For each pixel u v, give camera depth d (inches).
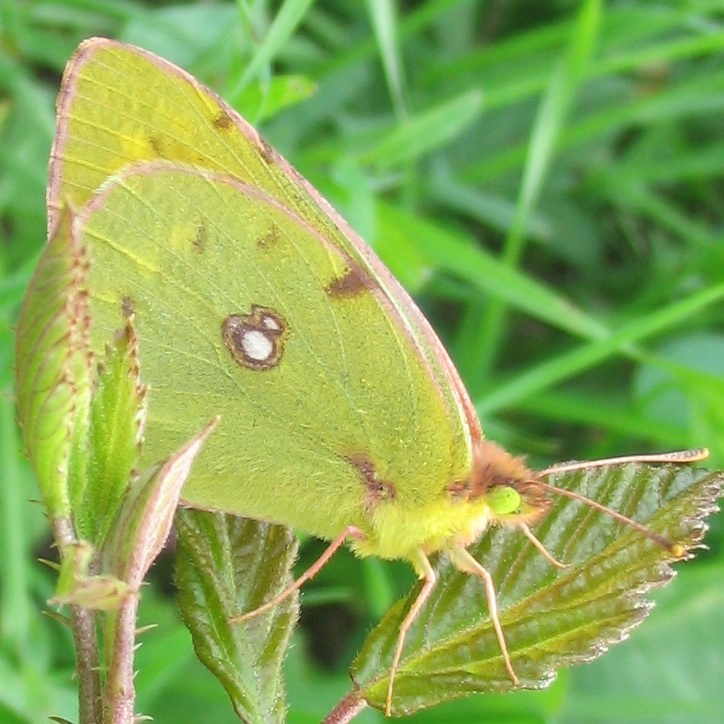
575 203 8.0
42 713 5.5
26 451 3.9
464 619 4.5
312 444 4.9
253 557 4.5
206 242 4.9
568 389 7.3
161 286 4.9
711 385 6.0
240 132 4.8
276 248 4.8
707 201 8.3
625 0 8.1
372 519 4.9
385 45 6.2
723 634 6.1
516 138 7.8
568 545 4.5
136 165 4.8
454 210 7.8
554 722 6.0
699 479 4.5
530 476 4.8
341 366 4.9
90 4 6.4
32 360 3.9
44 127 6.5
